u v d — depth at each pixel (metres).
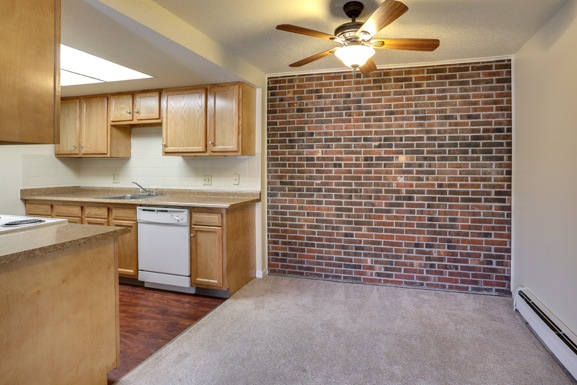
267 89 3.62
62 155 3.95
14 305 1.34
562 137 2.16
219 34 2.58
